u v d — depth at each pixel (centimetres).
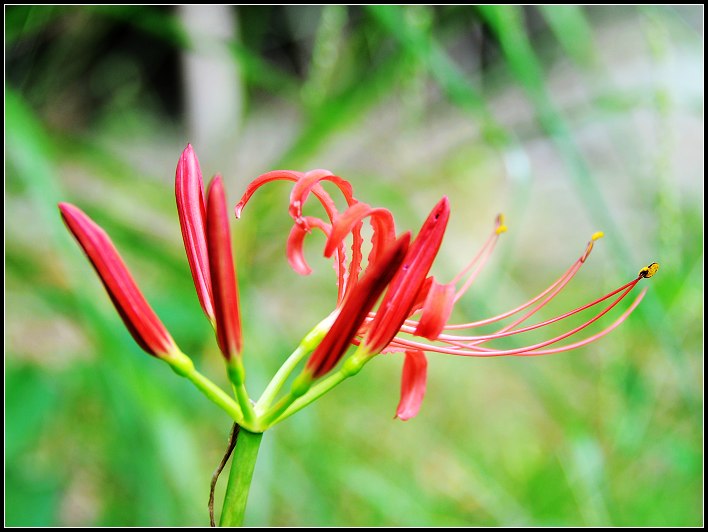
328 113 65
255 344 57
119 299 35
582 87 84
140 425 53
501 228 41
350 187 37
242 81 77
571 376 83
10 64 66
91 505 64
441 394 89
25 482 53
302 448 63
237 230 68
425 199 112
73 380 57
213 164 81
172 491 55
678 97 65
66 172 77
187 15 83
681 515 67
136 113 139
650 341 65
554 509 69
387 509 64
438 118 85
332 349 35
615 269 65
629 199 91
